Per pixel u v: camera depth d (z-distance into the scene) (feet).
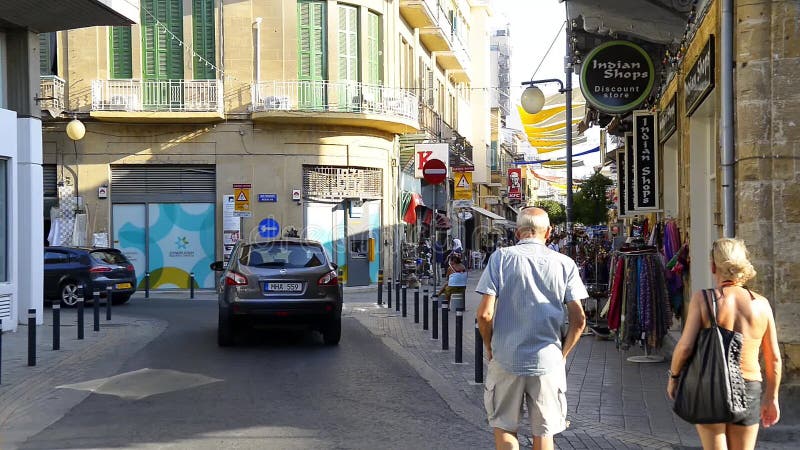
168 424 27.17
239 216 84.38
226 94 94.32
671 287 44.62
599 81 49.24
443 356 43.01
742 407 17.02
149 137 93.86
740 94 27.45
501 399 19.02
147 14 94.17
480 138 179.42
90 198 92.94
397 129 102.83
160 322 60.13
